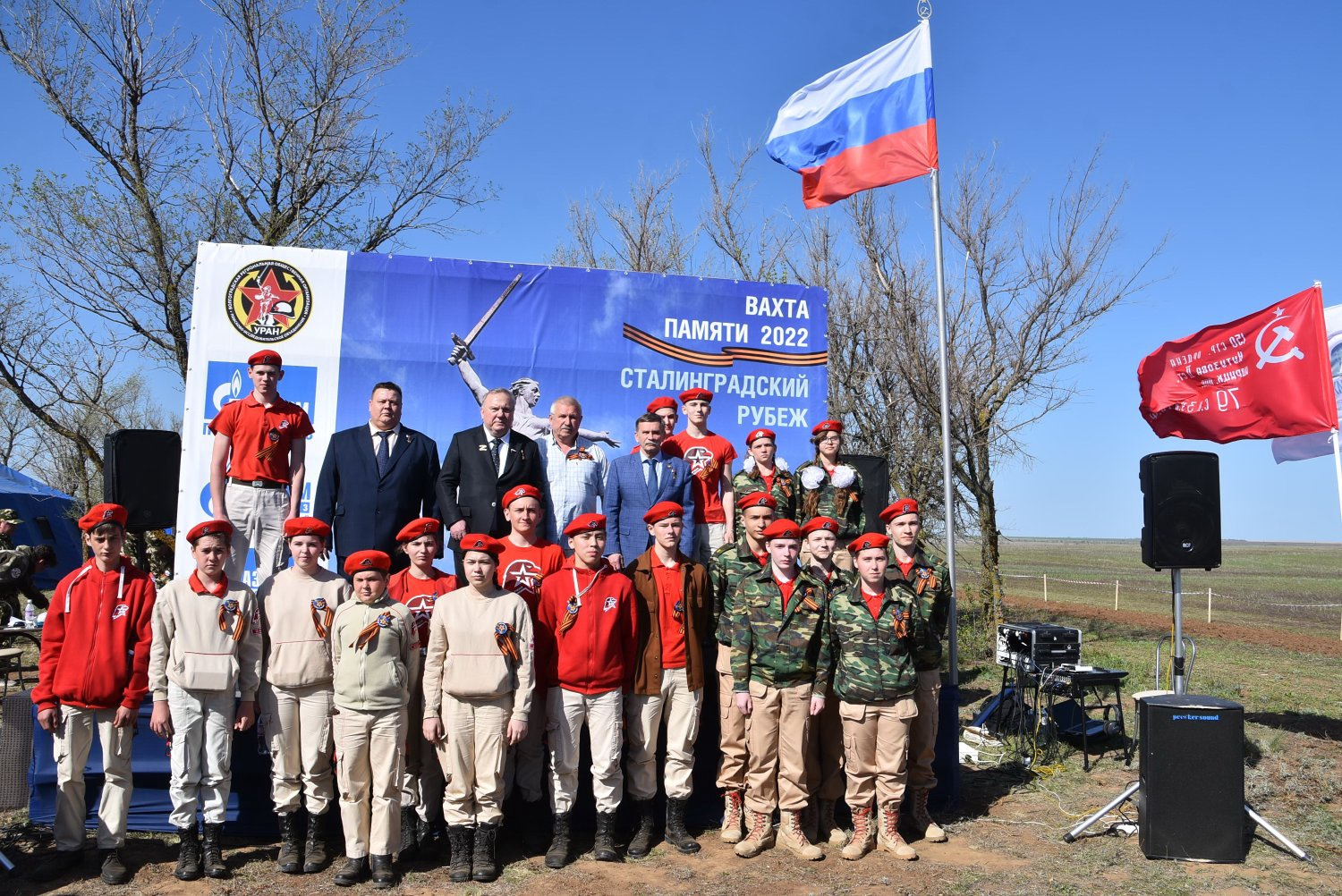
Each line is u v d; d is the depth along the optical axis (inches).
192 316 318.0
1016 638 349.4
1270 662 571.8
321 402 323.0
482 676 218.4
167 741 233.6
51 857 220.4
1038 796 293.7
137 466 285.0
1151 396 351.3
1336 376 343.0
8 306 569.6
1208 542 286.0
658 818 261.7
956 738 283.6
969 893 216.2
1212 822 236.2
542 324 339.6
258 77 599.5
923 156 310.3
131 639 221.9
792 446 354.9
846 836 251.9
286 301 323.0
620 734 235.1
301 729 222.1
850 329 633.0
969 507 647.8
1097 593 1192.2
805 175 339.0
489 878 218.1
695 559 285.0
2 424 965.2
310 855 223.3
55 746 222.4
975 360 608.4
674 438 297.6
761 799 241.9
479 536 222.2
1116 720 364.2
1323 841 251.1
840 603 245.3
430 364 330.3
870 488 334.0
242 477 252.4
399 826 220.4
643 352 345.4
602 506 283.0
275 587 225.6
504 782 230.1
